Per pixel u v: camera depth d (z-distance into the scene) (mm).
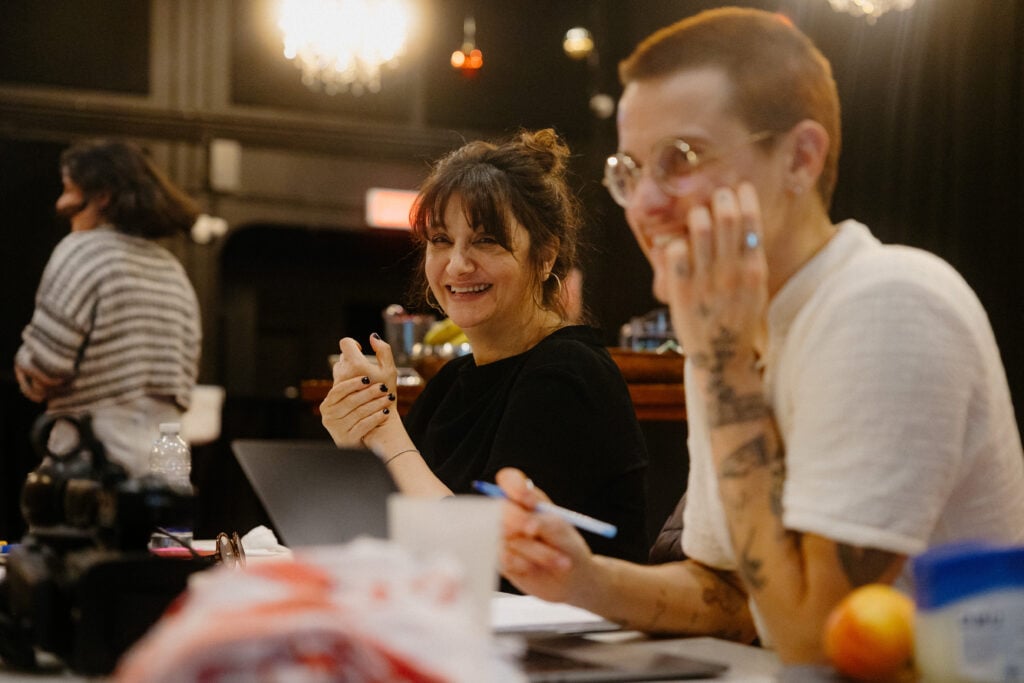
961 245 4520
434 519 890
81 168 3016
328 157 7012
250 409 7043
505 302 2072
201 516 5449
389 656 624
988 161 4438
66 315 2910
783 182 1147
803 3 5160
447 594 689
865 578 1051
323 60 6051
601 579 1227
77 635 949
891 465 1053
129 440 2930
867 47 4934
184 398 3145
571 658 1092
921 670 799
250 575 667
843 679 873
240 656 593
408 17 6859
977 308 1162
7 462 6246
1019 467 1200
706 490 1378
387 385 2010
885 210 4895
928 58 4719
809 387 1111
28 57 6582
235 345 7227
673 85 1131
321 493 1354
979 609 777
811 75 1152
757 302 1104
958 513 1152
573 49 6816
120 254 2975
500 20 7348
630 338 3252
